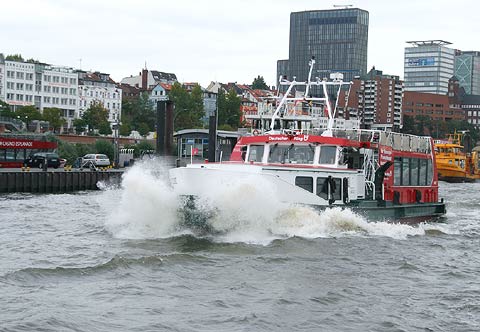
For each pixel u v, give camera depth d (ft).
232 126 486.38
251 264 69.05
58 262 70.79
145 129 462.19
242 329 50.19
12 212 120.26
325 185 85.35
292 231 81.61
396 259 74.69
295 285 62.18
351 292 60.75
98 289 59.36
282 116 103.14
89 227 95.91
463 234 96.84
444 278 67.62
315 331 50.39
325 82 97.96
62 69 504.43
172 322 51.24
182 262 69.05
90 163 243.19
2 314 51.60
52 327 49.19
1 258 73.15
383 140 98.43
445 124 640.99
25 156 235.81
